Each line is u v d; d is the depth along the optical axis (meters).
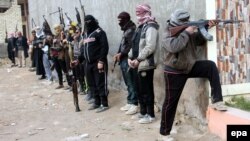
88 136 5.82
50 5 13.60
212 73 4.95
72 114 7.26
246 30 5.34
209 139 5.02
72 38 8.57
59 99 8.70
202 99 5.40
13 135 6.20
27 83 11.59
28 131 6.38
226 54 5.25
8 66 17.22
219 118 5.03
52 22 13.46
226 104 5.25
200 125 5.48
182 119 5.89
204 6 5.16
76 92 7.43
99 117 6.84
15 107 8.30
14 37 16.86
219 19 5.11
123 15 6.65
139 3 7.15
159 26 6.34
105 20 8.94
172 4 5.98
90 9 9.79
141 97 6.18
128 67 6.63
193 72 5.01
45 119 7.09
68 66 9.11
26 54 16.22
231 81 5.32
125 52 6.69
